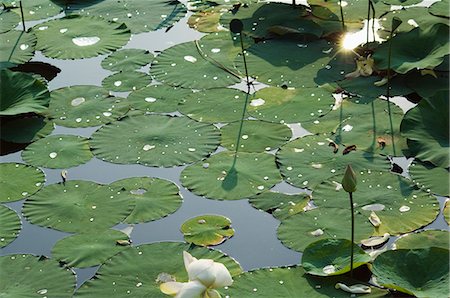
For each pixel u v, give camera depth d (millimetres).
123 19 8555
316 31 7824
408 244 4930
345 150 5961
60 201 5551
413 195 5426
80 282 4816
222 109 6645
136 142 6246
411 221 5172
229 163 5898
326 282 4609
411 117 6059
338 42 7707
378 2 8438
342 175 5664
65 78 7434
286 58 7430
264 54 7523
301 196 5500
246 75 7176
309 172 5738
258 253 5023
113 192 5617
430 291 4332
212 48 7715
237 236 5184
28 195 5680
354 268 4668
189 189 5660
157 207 5465
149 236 5227
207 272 3797
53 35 8203
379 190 5480
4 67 7602
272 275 4691
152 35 8219
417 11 8180
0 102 6672
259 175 5754
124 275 4773
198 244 5094
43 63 7750
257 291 4570
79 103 6867
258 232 5219
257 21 8180
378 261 4586
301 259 4738
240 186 5645
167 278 4727
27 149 6258
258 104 6691
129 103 6820
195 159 6000
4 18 8695
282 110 6578
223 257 4898
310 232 5098
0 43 8070
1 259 5016
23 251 5172
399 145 6012
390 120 6324
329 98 6703
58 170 6016
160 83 7152
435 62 6531
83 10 8812
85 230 5270
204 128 6379
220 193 5594
